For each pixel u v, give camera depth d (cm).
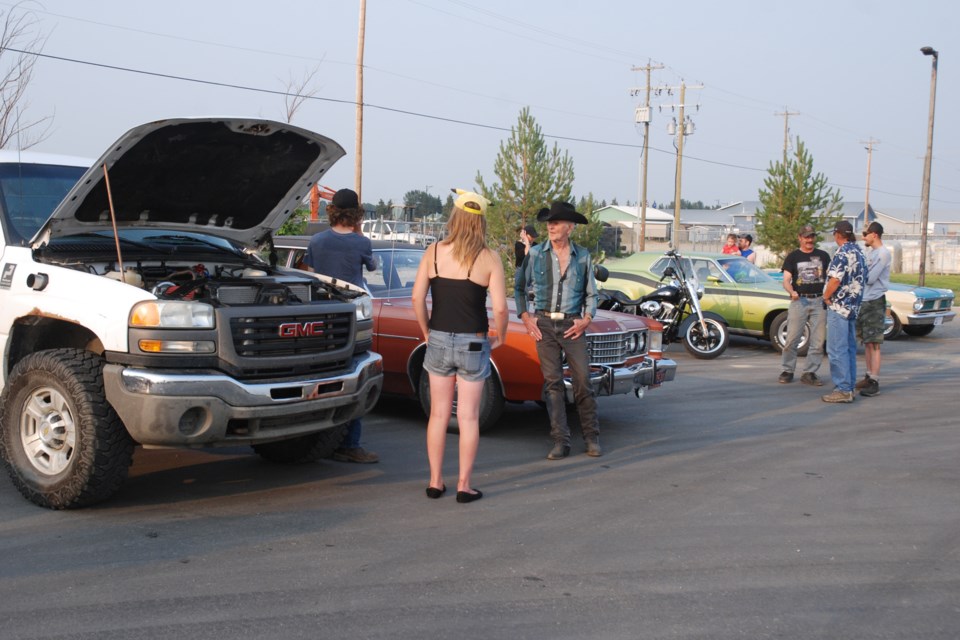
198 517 491
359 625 354
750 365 1209
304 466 615
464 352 527
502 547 451
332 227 659
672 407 881
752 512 522
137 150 505
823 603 387
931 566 435
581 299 654
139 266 549
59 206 509
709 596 392
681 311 1291
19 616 354
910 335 1634
